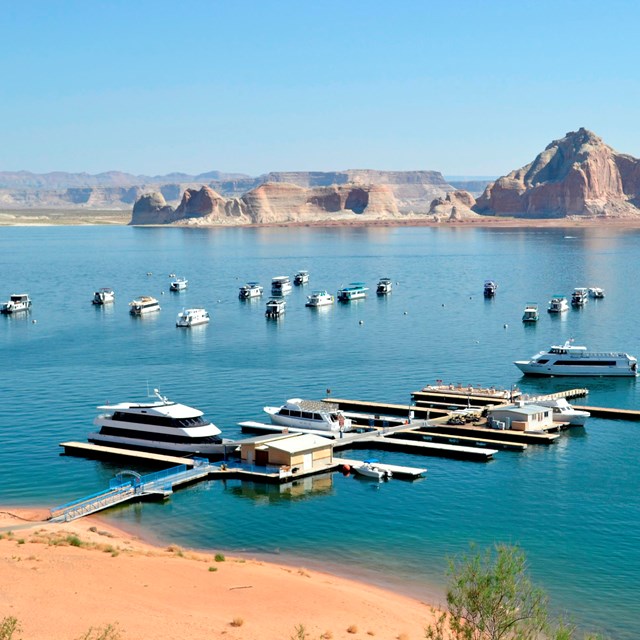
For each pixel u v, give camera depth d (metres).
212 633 43.44
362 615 49.38
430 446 89.44
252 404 110.69
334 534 67.25
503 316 197.12
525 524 68.88
